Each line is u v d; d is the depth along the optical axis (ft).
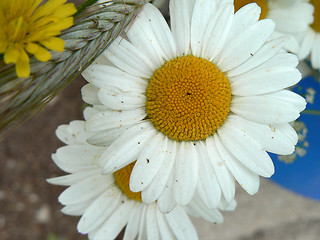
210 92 0.25
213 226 0.49
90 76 0.24
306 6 0.33
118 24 0.21
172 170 0.25
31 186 0.51
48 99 0.21
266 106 0.24
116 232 0.29
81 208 0.29
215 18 0.25
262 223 0.49
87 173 0.28
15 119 0.20
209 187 0.25
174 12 0.25
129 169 0.28
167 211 0.25
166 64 0.25
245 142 0.25
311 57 0.34
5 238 0.51
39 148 0.51
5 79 0.18
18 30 0.18
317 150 0.41
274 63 0.25
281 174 0.42
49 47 0.18
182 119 0.25
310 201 0.49
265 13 0.33
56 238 0.50
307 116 0.41
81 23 0.20
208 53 0.25
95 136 0.25
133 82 0.25
